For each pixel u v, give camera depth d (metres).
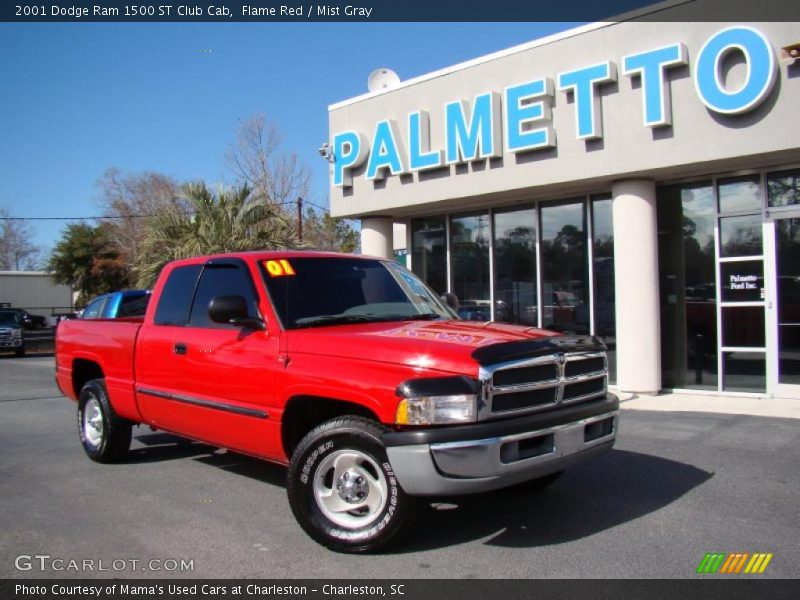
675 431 8.14
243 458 7.44
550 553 4.53
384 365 4.47
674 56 9.64
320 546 4.70
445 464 4.14
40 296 52.69
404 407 4.26
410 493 4.27
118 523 5.27
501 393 4.31
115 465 7.17
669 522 5.08
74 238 45.62
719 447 7.33
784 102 8.94
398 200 13.27
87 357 7.34
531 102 11.20
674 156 9.86
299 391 4.85
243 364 5.32
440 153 12.35
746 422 8.52
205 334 5.77
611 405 5.05
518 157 11.48
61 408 11.38
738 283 10.50
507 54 11.62
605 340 11.87
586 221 12.05
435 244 14.30
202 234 17.69
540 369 4.58
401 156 13.09
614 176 10.57
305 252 5.99
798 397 9.89
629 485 6.02
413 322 5.45
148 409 6.45
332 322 5.36
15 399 12.59
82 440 7.51
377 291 5.87
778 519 5.12
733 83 9.33
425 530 4.98
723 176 10.56
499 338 4.64
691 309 10.99
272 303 5.32
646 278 10.66
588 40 10.67
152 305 6.54
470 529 4.99
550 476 5.60
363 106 13.80
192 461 7.31
